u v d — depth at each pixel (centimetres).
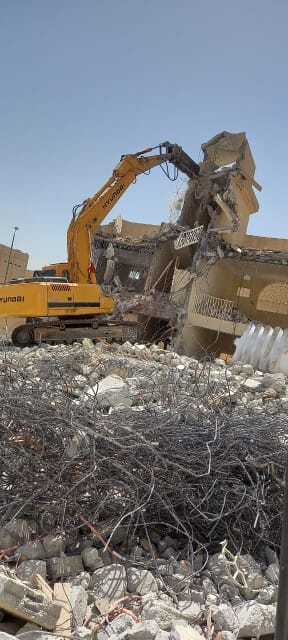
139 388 754
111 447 421
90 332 1930
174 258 3003
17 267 3359
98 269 3005
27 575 330
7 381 584
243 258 2561
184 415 519
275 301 3288
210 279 2781
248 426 500
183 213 2883
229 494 425
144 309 2594
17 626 301
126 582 341
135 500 388
